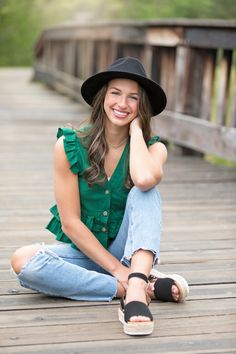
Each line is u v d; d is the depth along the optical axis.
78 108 11.05
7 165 6.42
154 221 2.95
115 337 2.76
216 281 3.45
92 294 3.12
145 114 3.07
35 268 3.04
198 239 4.20
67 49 12.82
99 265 3.14
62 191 3.05
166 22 7.06
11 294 3.20
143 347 2.68
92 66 10.91
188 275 3.53
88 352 2.62
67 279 3.07
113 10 21.75
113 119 3.03
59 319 2.92
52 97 12.58
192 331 2.82
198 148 6.66
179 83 7.02
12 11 24.22
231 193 5.55
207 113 6.77
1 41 24.47
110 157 3.10
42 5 24.70
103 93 3.06
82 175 3.05
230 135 6.04
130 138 3.06
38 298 3.16
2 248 3.92
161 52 7.71
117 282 3.12
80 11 23.11
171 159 7.00
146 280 2.87
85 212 3.13
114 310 3.03
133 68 3.01
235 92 6.04
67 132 3.06
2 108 10.75
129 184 3.08
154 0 20.95
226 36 6.05
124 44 9.09
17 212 4.75
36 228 4.36
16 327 2.84
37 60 15.41
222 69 6.22
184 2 19.52
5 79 15.91
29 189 5.47
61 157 3.03
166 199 5.29
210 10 19.73
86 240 3.07
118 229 3.17
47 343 2.69
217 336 2.78
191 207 5.05
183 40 6.88
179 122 7.04
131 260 2.95
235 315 3.00
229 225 4.56
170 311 3.02
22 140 7.88
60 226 3.22
